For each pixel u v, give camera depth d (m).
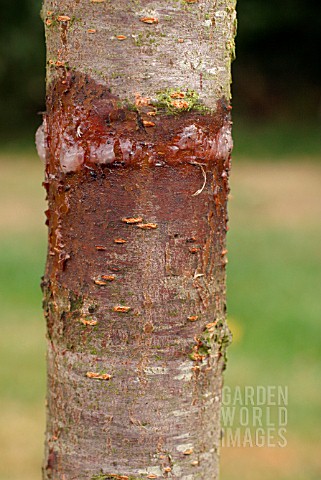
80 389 0.83
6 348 2.31
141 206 0.82
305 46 8.47
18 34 7.70
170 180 0.82
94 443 0.83
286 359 2.19
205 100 0.82
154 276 0.82
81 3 0.81
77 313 0.83
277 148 7.08
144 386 0.83
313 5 8.09
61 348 0.84
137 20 0.80
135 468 0.83
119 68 0.81
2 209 4.47
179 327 0.83
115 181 0.82
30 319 2.55
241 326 2.45
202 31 0.81
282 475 1.63
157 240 0.82
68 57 0.81
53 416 0.85
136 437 0.83
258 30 8.26
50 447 0.85
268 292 2.85
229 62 0.83
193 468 0.84
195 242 0.83
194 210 0.83
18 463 1.73
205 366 0.84
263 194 4.97
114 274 0.82
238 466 1.66
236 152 6.90
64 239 0.83
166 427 0.83
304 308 2.63
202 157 0.82
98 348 0.83
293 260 3.36
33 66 7.85
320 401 1.93
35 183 5.42
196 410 0.84
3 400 2.01
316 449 1.72
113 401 0.83
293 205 4.62
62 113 0.82
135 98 0.81
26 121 8.01
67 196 0.83
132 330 0.83
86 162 0.82
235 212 4.43
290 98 8.60
